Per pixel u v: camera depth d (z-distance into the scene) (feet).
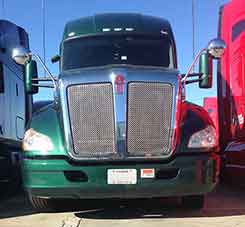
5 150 18.84
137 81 12.48
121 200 16.07
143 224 12.73
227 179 20.42
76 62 15.23
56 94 13.19
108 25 15.80
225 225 12.49
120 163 12.33
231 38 20.15
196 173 12.44
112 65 13.74
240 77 19.54
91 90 12.48
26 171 12.75
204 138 12.68
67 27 16.15
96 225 12.70
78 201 15.87
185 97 13.84
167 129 12.45
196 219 13.29
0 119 17.53
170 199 15.97
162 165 12.30
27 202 17.26
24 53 14.40
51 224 12.92
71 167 12.29
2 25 18.49
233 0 20.30
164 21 16.52
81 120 12.42
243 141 19.13
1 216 14.20
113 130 12.35
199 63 14.44
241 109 19.42
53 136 12.58
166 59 15.51
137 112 12.42
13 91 19.60
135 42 15.53
